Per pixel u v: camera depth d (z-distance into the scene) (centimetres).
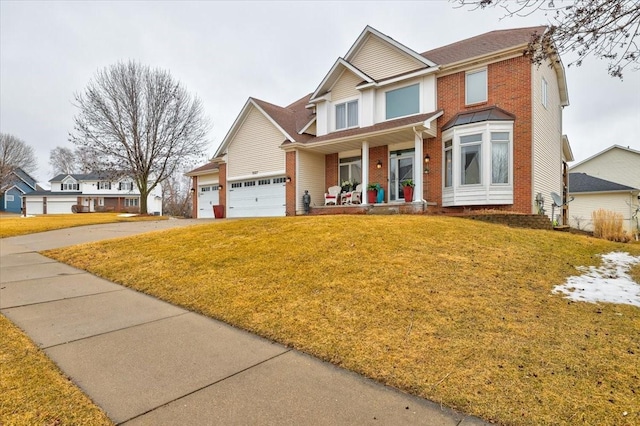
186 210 4994
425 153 1409
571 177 2862
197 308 488
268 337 390
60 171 6400
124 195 4959
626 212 2400
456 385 283
